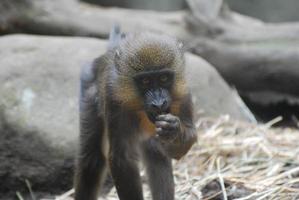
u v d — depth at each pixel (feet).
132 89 37.32
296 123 66.03
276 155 47.91
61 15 70.90
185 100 38.37
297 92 67.15
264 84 67.87
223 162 48.73
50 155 50.24
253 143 50.96
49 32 70.85
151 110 36.27
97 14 71.46
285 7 113.39
